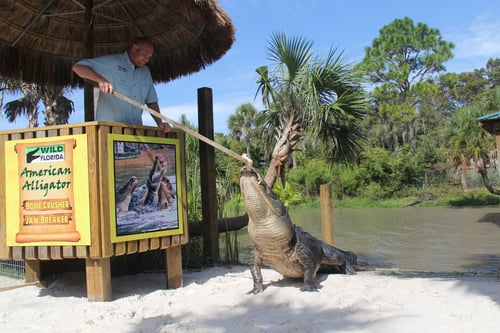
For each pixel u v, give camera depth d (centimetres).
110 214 427
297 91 891
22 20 607
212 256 652
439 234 1634
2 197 453
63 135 432
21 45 643
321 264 528
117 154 438
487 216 2192
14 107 2056
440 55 4928
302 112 895
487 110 2384
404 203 3238
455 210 2655
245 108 4134
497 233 1580
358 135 1003
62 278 552
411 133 4734
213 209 661
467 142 2478
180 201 502
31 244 439
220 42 611
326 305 389
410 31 4966
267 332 322
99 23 674
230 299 429
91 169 422
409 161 3659
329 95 948
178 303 421
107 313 389
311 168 3756
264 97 927
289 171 3953
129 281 555
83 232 422
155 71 718
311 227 1977
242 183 437
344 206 3391
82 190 423
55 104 1808
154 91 559
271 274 553
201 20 566
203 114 662
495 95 2359
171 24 639
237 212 806
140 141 461
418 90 4844
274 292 443
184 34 642
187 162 827
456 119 2498
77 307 413
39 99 2016
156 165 477
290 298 420
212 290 473
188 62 684
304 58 907
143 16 652
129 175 448
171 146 497
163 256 641
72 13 612
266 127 972
